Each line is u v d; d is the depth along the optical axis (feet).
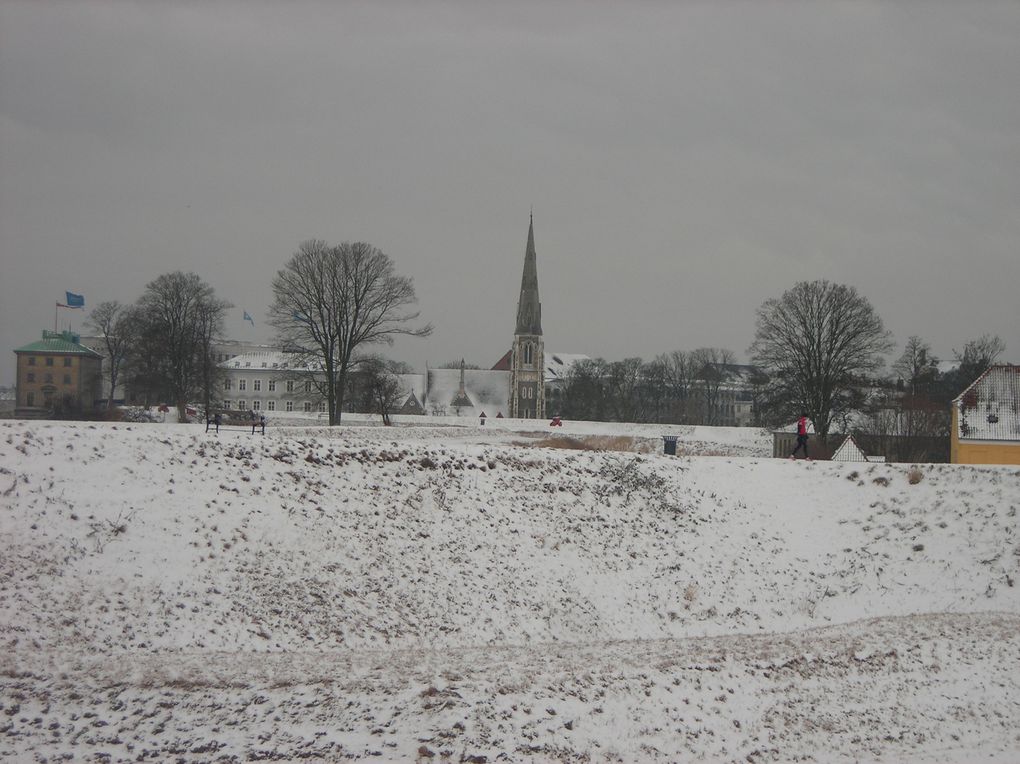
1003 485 120.78
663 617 98.17
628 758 59.98
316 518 96.37
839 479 131.34
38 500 83.56
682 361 604.08
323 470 105.60
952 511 118.73
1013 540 111.04
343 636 80.53
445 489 109.91
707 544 114.32
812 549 115.96
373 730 58.85
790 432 253.03
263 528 91.40
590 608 96.43
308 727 58.65
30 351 468.34
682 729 64.90
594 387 525.34
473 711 62.39
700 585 105.19
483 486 113.29
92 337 562.25
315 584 86.28
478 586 94.63
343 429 188.75
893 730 68.28
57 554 78.33
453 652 79.20
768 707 70.33
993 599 102.63
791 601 104.83
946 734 68.13
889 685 76.43
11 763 51.47
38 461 88.63
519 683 68.08
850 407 256.52
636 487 123.54
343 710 61.16
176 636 74.02
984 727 69.72
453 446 122.83
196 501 91.71
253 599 81.35
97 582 77.05
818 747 64.75
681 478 129.39
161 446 98.63
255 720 59.00
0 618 69.72
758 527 120.26
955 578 107.04
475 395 615.98
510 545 103.60
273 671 67.67
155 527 85.81
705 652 82.23
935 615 98.63
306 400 527.81
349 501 101.55
